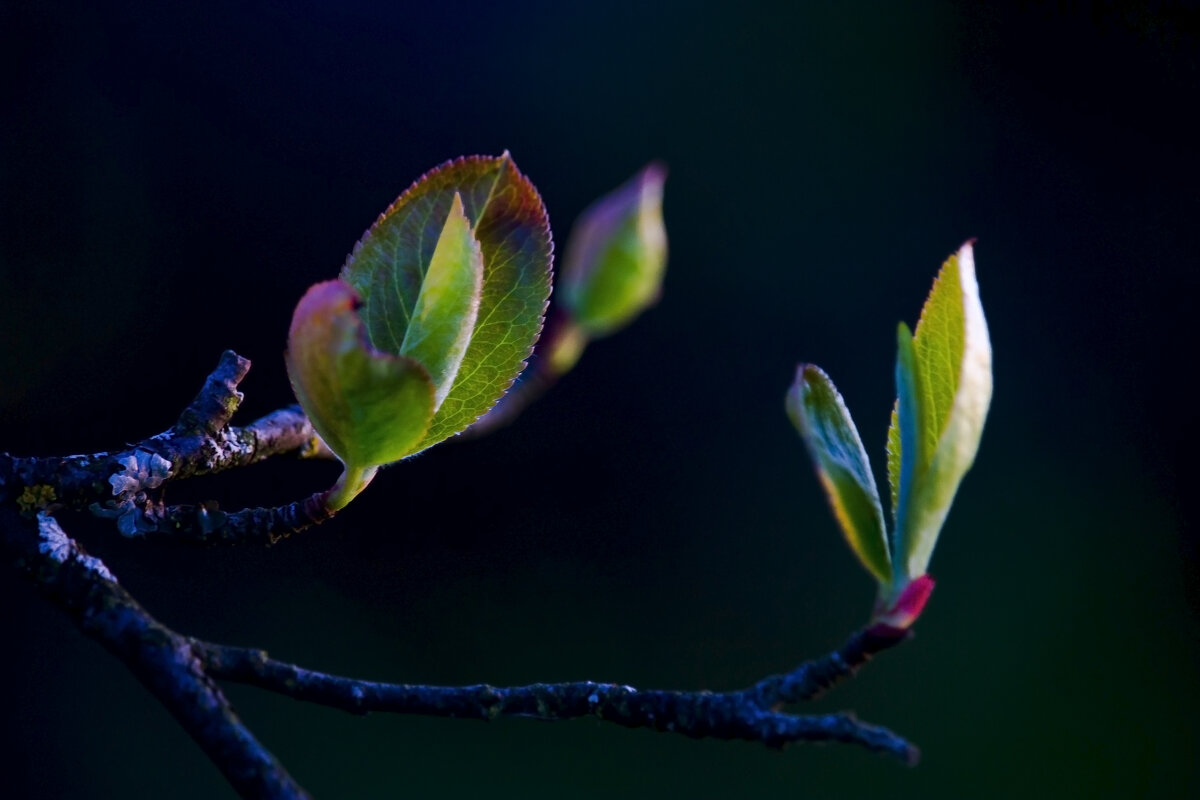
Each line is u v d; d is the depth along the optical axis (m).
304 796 0.33
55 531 0.34
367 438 0.34
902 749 0.32
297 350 0.34
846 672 0.33
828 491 0.33
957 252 0.33
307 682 0.34
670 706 0.33
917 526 0.33
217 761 0.33
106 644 0.33
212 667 0.33
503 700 0.34
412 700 0.34
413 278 0.34
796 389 0.33
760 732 0.33
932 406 0.33
